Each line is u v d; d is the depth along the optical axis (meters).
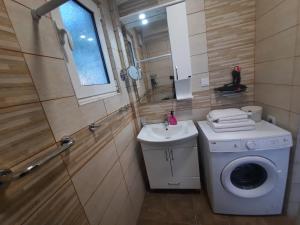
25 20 0.62
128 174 1.46
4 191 0.47
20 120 0.55
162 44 1.66
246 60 1.54
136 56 1.74
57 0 0.59
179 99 1.71
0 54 0.51
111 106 1.27
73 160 0.79
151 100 1.83
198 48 1.58
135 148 1.72
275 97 1.28
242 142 1.18
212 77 1.64
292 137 1.15
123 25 1.67
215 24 1.50
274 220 1.32
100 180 1.01
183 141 1.47
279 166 1.19
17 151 0.53
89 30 1.23
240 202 1.35
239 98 1.65
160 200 1.73
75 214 0.76
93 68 1.23
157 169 1.69
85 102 0.96
